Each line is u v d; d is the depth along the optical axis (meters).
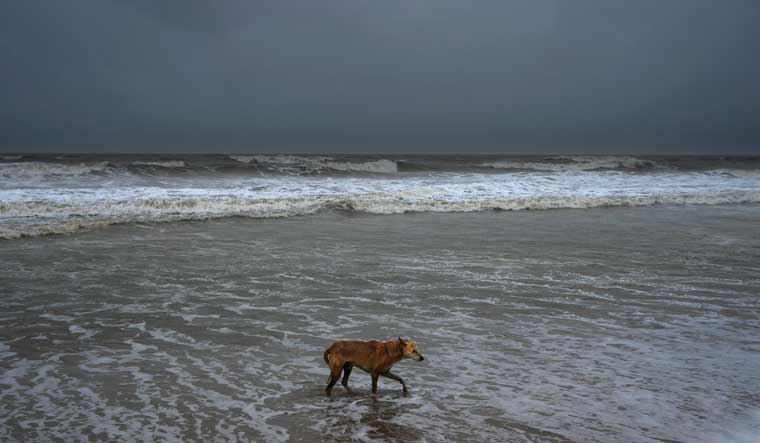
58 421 4.99
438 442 4.75
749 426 5.08
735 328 8.06
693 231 17.83
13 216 17.78
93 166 32.28
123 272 11.23
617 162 51.16
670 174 42.72
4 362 6.43
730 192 28.72
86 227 16.23
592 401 5.59
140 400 5.46
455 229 17.64
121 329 7.72
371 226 18.05
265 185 28.16
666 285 10.65
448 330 7.84
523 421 5.16
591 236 16.55
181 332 7.62
